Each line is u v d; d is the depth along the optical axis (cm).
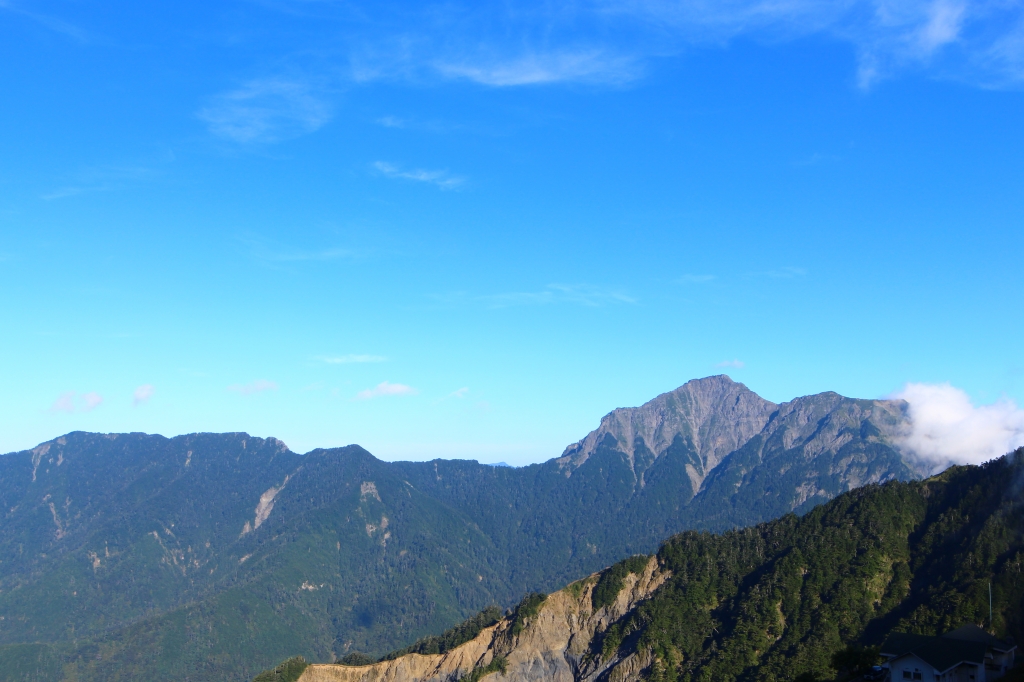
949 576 16338
